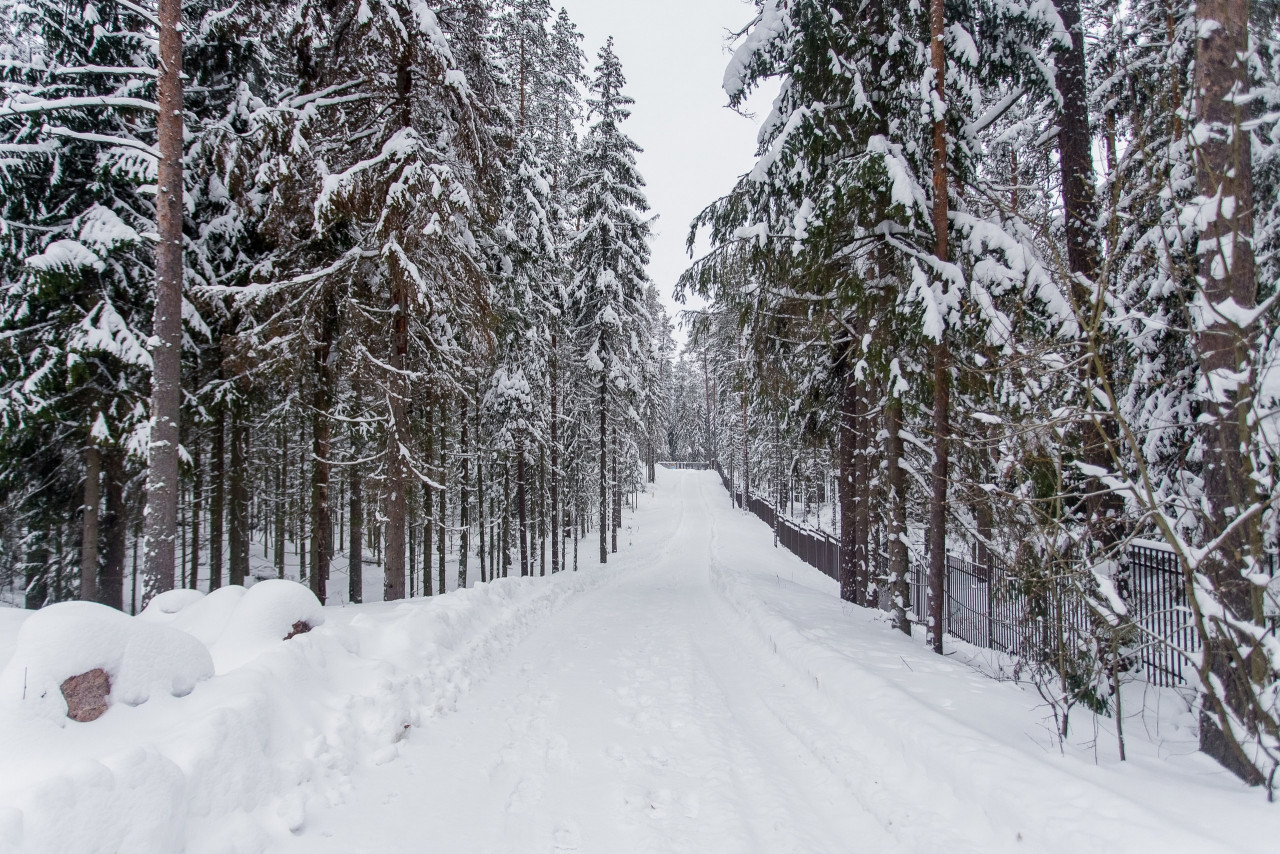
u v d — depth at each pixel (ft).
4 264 30.91
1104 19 31.78
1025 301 23.54
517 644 29.22
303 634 18.22
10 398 29.89
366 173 31.73
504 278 52.47
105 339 30.22
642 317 82.79
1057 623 15.21
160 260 24.29
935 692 18.39
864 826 13.26
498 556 87.45
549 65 68.95
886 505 37.22
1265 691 11.19
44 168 32.35
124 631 12.80
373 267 37.45
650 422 130.72
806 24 28.35
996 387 24.04
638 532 127.34
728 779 15.40
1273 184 19.94
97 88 34.14
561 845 12.45
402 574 35.58
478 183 38.78
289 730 14.32
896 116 29.86
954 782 13.15
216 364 37.88
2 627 16.71
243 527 42.63
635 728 18.80
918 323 24.61
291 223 34.09
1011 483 25.32
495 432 63.00
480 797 14.28
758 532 118.01
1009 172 41.27
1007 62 28.48
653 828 13.12
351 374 35.53
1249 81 15.25
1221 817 10.28
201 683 13.97
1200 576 12.00
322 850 11.44
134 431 32.60
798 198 32.40
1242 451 12.34
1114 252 15.25
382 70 33.71
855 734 17.28
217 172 32.53
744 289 34.78
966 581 36.68
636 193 75.72
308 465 57.26
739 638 31.37
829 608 36.42
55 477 36.88
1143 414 25.94
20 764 10.17
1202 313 13.69
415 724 17.75
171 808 10.11
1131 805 10.43
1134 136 20.33
